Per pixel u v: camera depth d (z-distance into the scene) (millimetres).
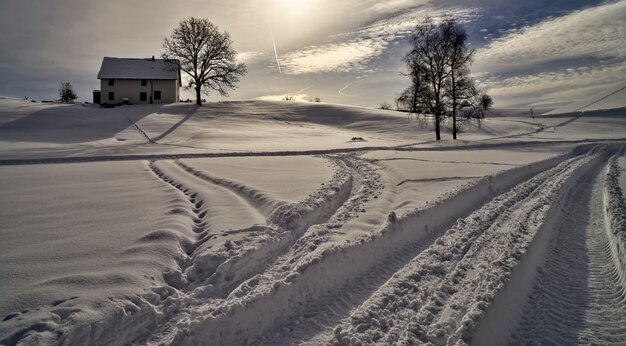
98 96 62938
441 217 7711
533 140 30875
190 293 4176
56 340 3111
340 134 39938
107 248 5191
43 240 5504
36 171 13055
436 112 33219
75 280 4188
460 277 4828
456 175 11711
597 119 62656
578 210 8875
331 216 7242
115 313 3541
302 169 13586
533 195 9625
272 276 4547
